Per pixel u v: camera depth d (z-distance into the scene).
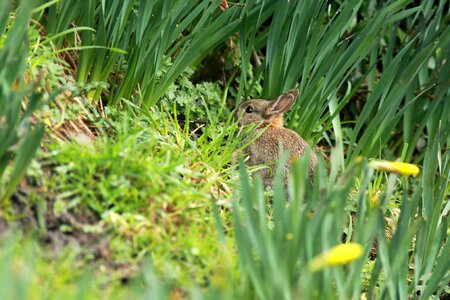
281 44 11.80
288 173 11.41
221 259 8.05
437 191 10.61
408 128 12.79
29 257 7.15
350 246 6.59
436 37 12.52
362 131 13.68
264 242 7.24
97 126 9.88
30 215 7.83
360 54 11.52
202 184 9.26
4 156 7.67
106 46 10.62
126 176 8.41
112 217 8.05
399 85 11.59
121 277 7.65
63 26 10.66
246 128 11.74
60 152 8.36
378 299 8.91
